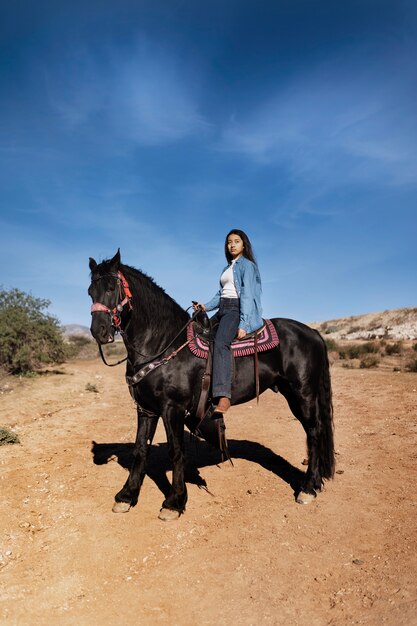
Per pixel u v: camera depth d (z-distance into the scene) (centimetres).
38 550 430
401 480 556
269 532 450
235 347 491
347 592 354
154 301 477
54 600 361
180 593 365
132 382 475
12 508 508
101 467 634
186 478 588
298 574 381
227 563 402
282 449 702
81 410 990
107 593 369
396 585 354
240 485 564
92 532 458
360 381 1218
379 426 795
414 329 2725
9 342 1301
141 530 460
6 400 1039
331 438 532
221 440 539
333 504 502
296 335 520
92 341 2528
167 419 475
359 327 3378
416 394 1008
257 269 503
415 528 441
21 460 661
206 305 518
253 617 334
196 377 480
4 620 337
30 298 1370
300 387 516
